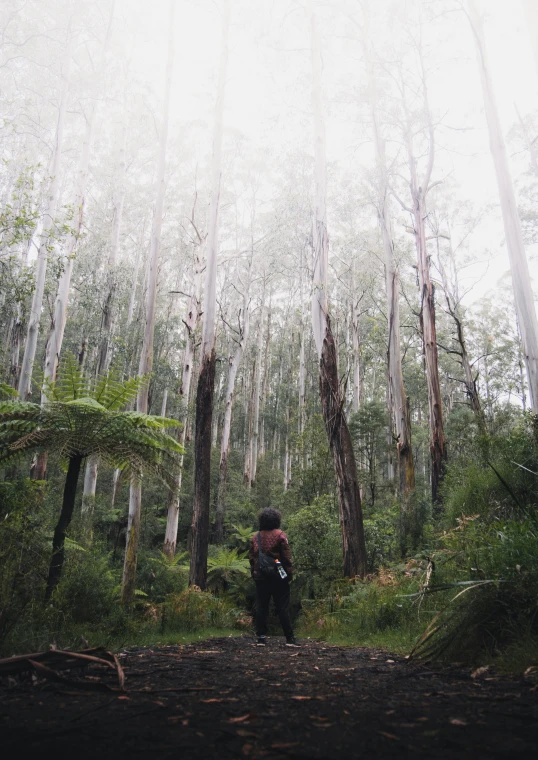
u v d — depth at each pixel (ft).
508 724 6.38
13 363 72.79
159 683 9.76
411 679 10.15
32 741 5.74
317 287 49.85
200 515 43.65
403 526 47.78
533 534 15.49
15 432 20.16
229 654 15.29
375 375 133.39
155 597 43.57
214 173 55.16
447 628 13.26
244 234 114.73
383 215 72.69
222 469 85.35
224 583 58.49
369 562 44.88
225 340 134.41
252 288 125.80
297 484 62.34
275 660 13.75
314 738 5.89
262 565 19.02
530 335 41.86
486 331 122.21
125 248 121.90
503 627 12.09
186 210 103.96
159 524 74.23
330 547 46.55
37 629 14.85
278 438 138.10
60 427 20.16
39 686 9.12
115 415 20.59
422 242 68.95
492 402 113.19
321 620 27.96
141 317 102.99
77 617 18.93
